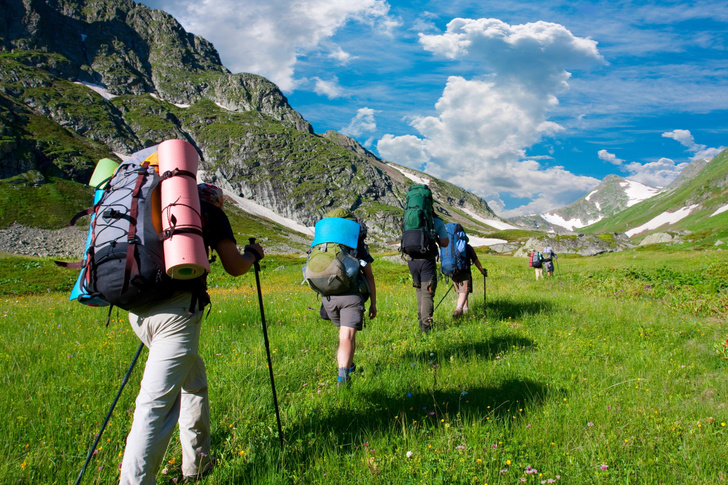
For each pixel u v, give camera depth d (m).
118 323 8.75
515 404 4.23
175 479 3.14
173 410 2.85
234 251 3.14
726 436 3.55
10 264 31.70
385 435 3.51
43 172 186.00
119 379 5.05
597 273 19.58
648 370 5.40
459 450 3.24
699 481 2.94
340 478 2.98
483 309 10.13
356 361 5.95
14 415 3.97
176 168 2.83
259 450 3.45
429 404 4.20
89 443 3.52
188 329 2.93
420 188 7.62
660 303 12.25
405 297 13.23
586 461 3.17
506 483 2.90
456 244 9.01
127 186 2.85
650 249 63.53
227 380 4.94
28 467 3.11
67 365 5.57
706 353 6.32
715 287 12.83
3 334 7.64
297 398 4.55
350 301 4.85
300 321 8.65
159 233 2.71
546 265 22.84
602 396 4.42
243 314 9.30
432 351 6.29
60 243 138.88
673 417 3.94
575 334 7.43
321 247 4.88
